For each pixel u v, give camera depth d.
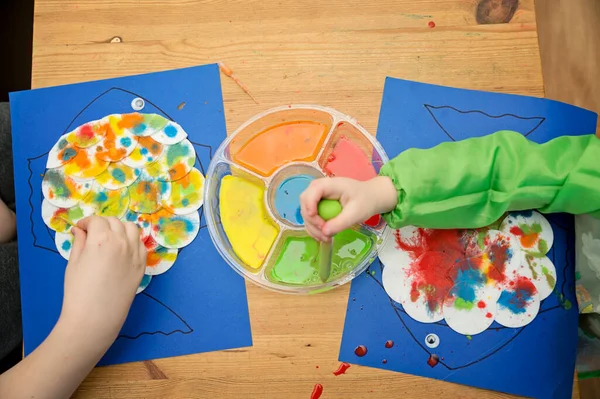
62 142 0.77
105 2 0.78
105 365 0.72
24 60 1.09
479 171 0.70
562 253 0.75
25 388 0.64
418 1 0.77
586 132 0.77
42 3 0.78
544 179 0.70
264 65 0.77
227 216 0.76
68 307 0.67
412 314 0.73
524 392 0.72
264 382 0.72
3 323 0.78
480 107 0.77
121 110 0.77
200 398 0.71
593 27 1.06
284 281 0.75
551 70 1.04
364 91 0.77
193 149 0.77
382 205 0.69
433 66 0.77
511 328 0.73
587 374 0.84
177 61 0.77
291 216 0.77
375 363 0.72
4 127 0.84
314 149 0.78
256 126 0.77
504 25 0.77
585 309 0.74
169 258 0.74
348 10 0.77
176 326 0.73
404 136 0.77
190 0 0.77
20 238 0.75
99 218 0.71
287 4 0.77
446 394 0.72
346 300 0.73
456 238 0.75
